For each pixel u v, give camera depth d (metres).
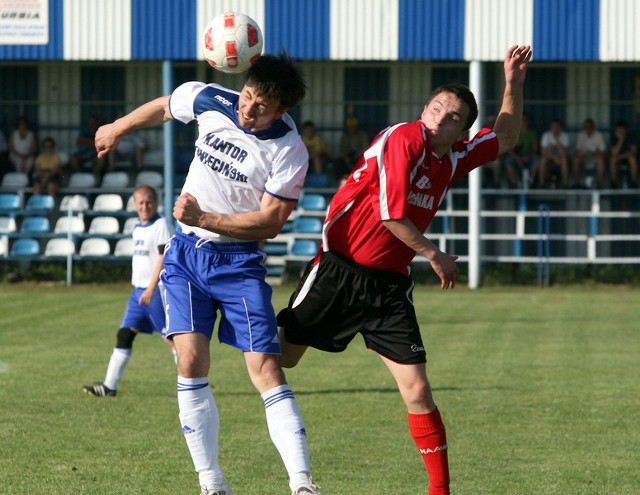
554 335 30.86
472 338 30.11
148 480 13.82
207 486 12.08
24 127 51.50
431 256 11.69
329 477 14.19
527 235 47.50
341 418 18.41
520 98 13.47
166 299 12.48
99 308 37.75
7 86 55.00
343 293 12.52
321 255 12.74
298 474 11.60
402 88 54.59
